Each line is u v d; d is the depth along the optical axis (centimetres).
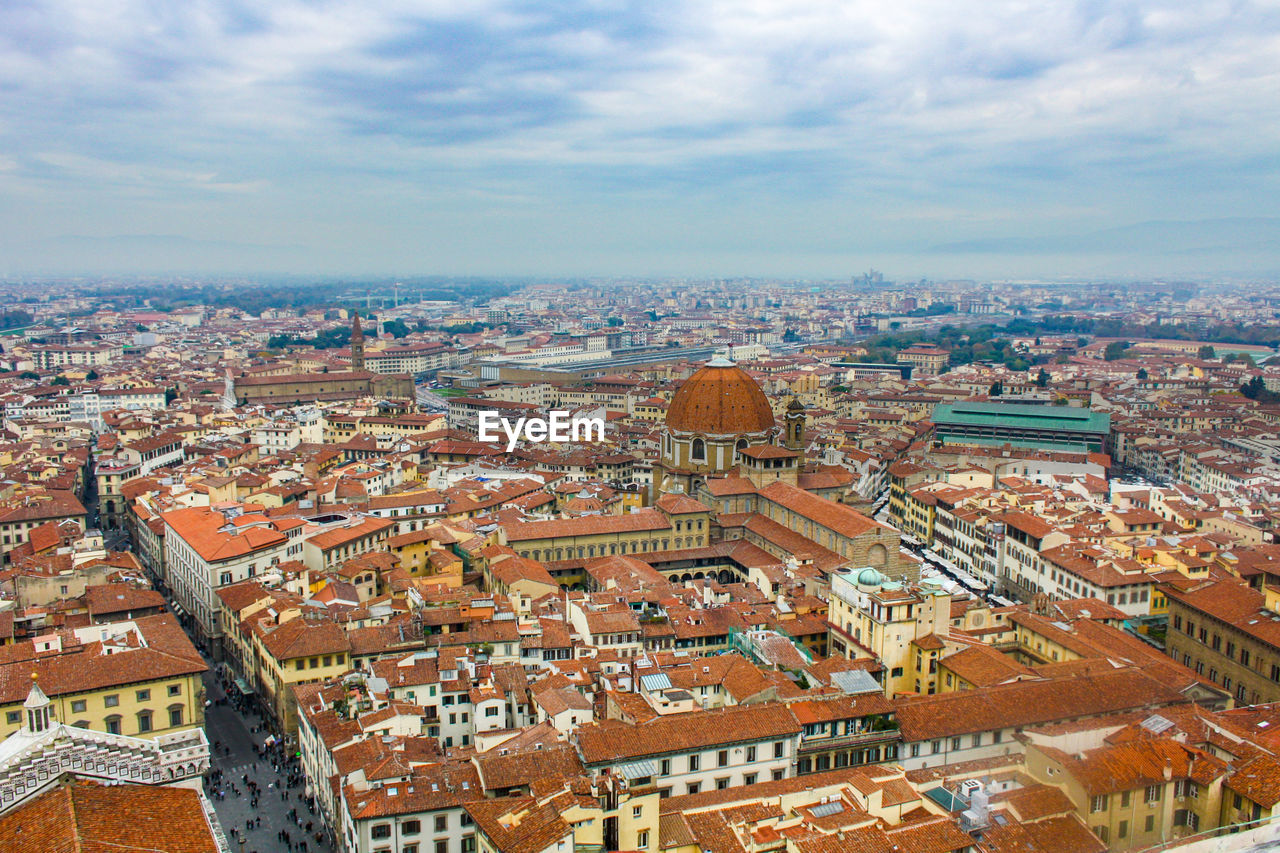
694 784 12294
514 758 12025
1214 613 16450
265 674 17512
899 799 10631
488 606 18525
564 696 14200
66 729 7938
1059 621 17488
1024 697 13600
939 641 15575
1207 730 11362
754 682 14000
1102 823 10050
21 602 19675
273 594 19662
